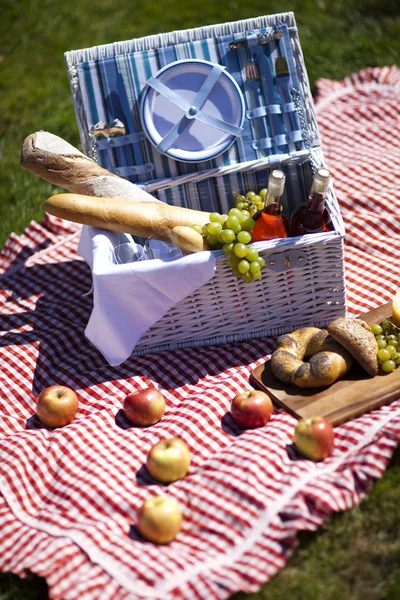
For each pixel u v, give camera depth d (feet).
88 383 6.26
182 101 6.75
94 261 6.00
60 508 5.40
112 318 6.08
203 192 6.94
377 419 5.59
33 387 6.34
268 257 6.12
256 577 4.93
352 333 5.77
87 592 4.90
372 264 7.18
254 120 6.89
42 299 7.38
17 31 11.62
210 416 5.82
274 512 5.16
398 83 9.25
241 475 5.32
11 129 9.96
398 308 6.04
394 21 10.55
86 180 6.46
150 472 5.47
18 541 5.25
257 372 6.05
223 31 6.91
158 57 6.90
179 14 11.44
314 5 11.09
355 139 8.71
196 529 5.18
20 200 8.85
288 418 5.72
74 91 6.91
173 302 6.11
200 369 6.28
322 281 6.31
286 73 6.85
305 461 5.43
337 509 5.19
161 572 4.94
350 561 5.20
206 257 5.94
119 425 5.93
